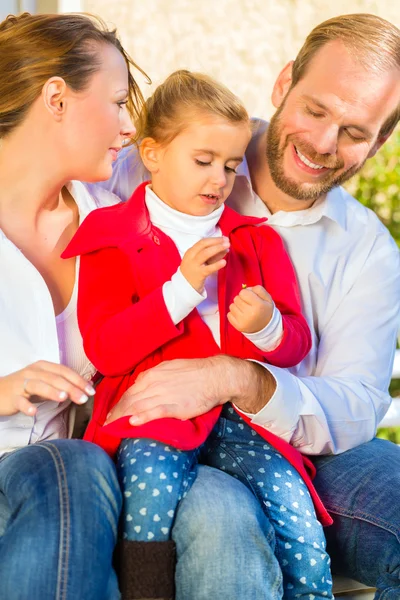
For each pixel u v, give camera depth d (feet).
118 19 19.67
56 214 8.14
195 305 7.44
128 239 7.92
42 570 6.12
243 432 7.81
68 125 7.55
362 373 8.78
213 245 7.30
